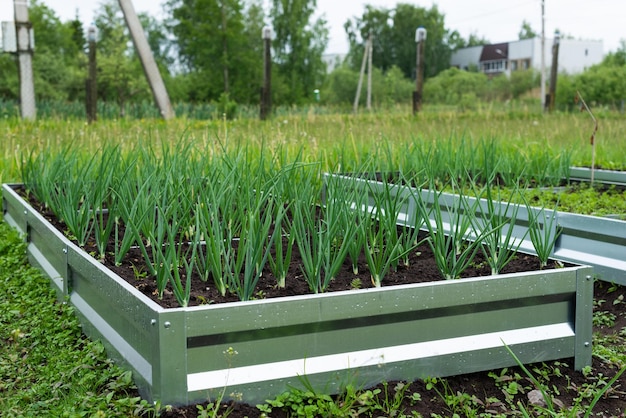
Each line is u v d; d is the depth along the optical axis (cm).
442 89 7081
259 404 349
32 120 2031
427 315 383
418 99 2519
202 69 6134
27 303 539
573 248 581
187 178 635
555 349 410
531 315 406
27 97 2120
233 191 517
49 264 587
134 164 643
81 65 4862
